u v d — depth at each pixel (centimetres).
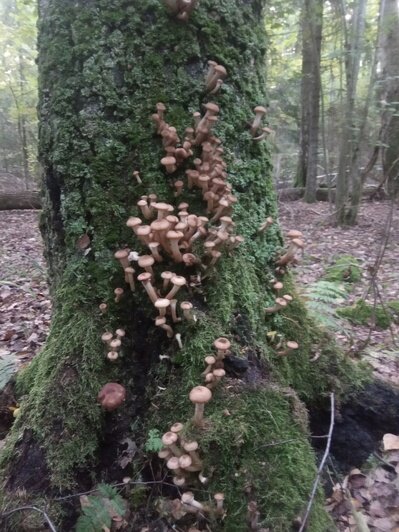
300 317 120
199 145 103
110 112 99
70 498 88
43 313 227
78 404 94
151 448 88
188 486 85
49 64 101
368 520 100
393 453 115
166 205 92
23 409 99
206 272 99
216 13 104
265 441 87
